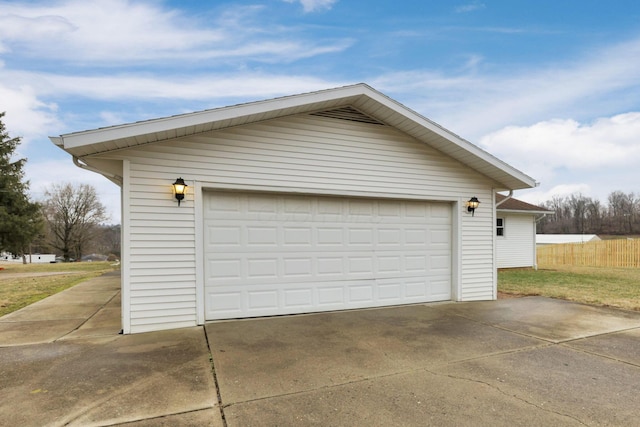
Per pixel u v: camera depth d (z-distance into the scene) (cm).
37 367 372
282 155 601
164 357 403
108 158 507
